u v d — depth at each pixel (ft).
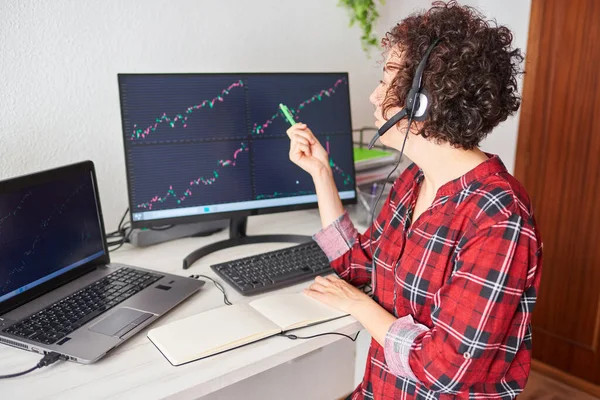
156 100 4.36
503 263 2.75
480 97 2.89
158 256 4.52
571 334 7.18
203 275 4.15
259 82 4.67
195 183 4.56
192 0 5.19
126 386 2.79
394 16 7.03
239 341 3.14
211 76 4.51
